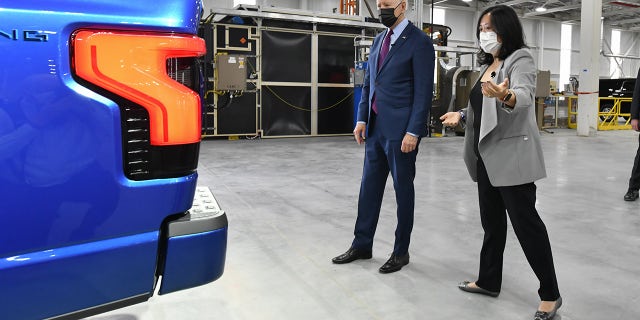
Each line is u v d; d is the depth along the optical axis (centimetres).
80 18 95
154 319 202
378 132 257
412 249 296
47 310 96
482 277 225
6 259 91
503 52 202
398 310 211
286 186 505
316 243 308
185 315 205
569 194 471
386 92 249
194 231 110
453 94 1144
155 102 103
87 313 101
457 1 2070
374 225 273
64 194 95
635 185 437
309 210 399
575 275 252
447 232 334
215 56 1006
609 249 296
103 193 99
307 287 236
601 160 728
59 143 94
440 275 253
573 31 2388
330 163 681
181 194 108
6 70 89
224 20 1086
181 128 106
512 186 197
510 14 197
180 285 111
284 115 1110
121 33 99
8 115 89
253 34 1050
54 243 95
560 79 2381
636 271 258
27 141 91
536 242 197
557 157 763
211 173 587
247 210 397
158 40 103
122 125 101
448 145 955
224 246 117
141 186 103
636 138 1124
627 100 1435
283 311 210
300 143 976
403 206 256
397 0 242
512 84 191
